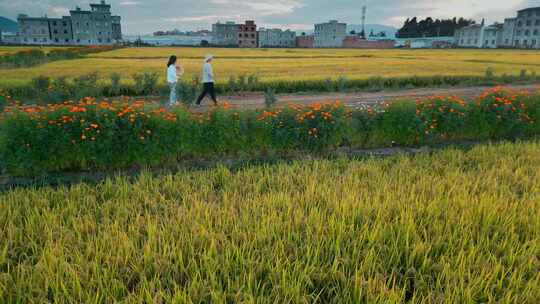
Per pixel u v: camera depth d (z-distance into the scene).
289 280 2.82
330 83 20.23
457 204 4.20
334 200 4.20
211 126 6.99
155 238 3.30
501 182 5.21
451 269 3.00
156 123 6.43
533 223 3.79
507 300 2.61
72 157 6.11
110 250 3.06
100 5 119.62
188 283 2.71
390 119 8.03
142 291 2.58
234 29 137.38
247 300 2.57
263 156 7.40
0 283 2.63
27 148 5.80
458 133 8.65
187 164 6.89
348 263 3.03
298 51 79.75
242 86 19.17
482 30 127.56
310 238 3.41
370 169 5.68
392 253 3.22
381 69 32.34
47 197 4.54
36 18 115.25
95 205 4.17
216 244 3.28
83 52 58.12
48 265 2.96
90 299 2.55
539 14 105.88
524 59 51.28
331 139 7.50
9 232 3.40
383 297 2.61
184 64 37.16
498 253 3.27
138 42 115.25
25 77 22.05
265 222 3.70
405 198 4.32
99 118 6.11
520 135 9.00
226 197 4.37
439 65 38.59
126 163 6.48
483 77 24.45
